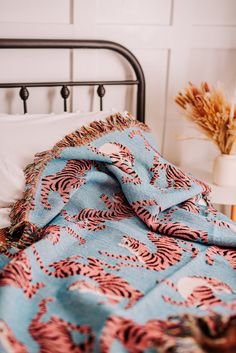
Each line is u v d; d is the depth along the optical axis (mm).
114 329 681
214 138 1660
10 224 1280
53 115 1586
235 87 1963
